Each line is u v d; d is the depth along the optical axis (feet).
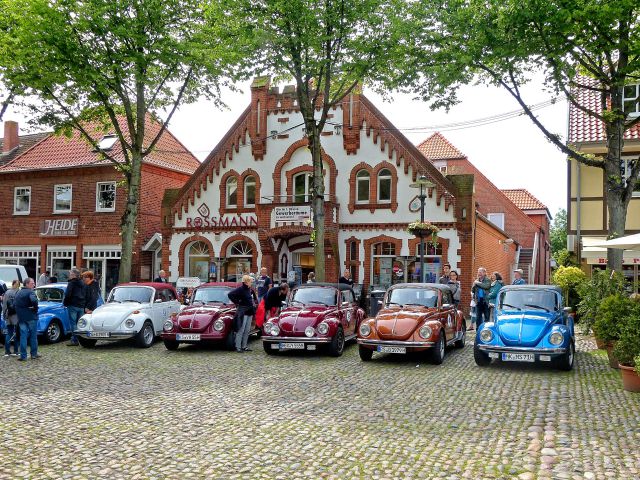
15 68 65.92
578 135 82.58
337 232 92.22
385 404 32.58
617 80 56.24
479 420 28.94
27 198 117.39
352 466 22.35
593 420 28.63
